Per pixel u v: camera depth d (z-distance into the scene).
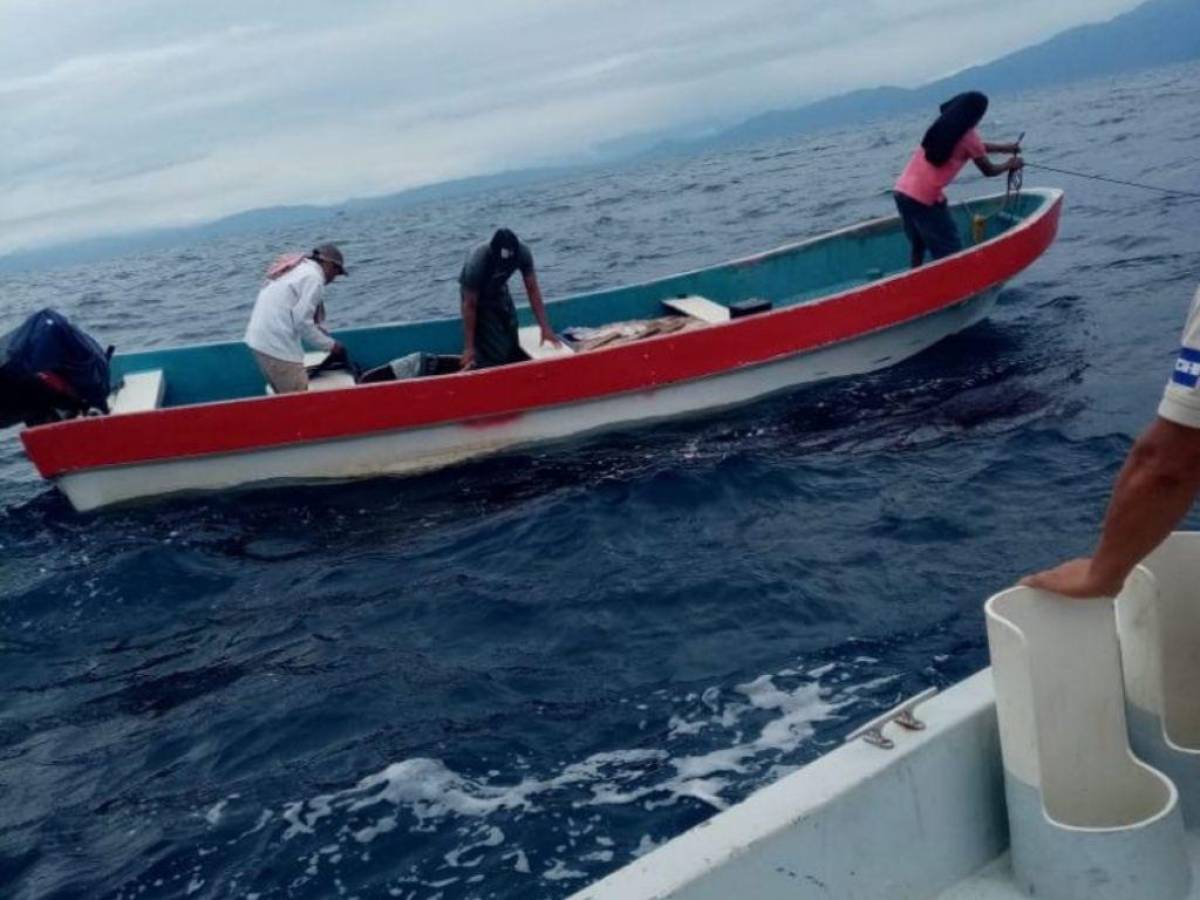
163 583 6.81
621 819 3.96
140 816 4.38
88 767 4.83
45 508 8.50
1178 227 13.58
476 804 4.16
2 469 10.16
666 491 7.24
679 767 4.24
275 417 7.91
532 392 8.16
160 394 8.93
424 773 4.39
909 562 5.84
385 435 8.08
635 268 18.75
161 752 4.88
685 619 5.50
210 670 5.64
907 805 2.24
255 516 7.80
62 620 6.47
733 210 27.16
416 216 79.31
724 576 5.90
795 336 8.70
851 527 6.40
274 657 5.70
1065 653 2.32
